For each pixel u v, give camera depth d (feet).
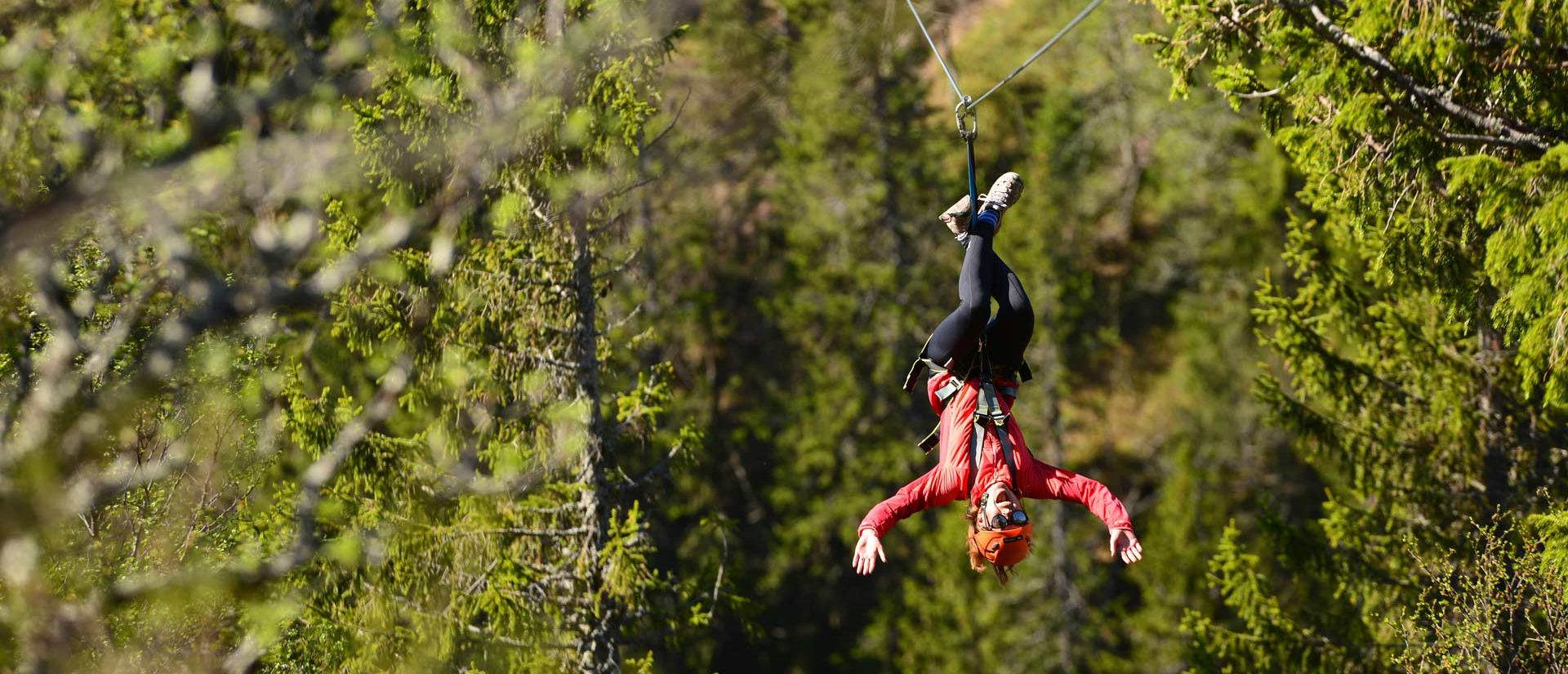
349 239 83.71
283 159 78.84
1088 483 39.24
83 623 62.13
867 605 201.98
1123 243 226.58
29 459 60.23
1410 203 64.59
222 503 74.69
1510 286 61.67
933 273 212.64
